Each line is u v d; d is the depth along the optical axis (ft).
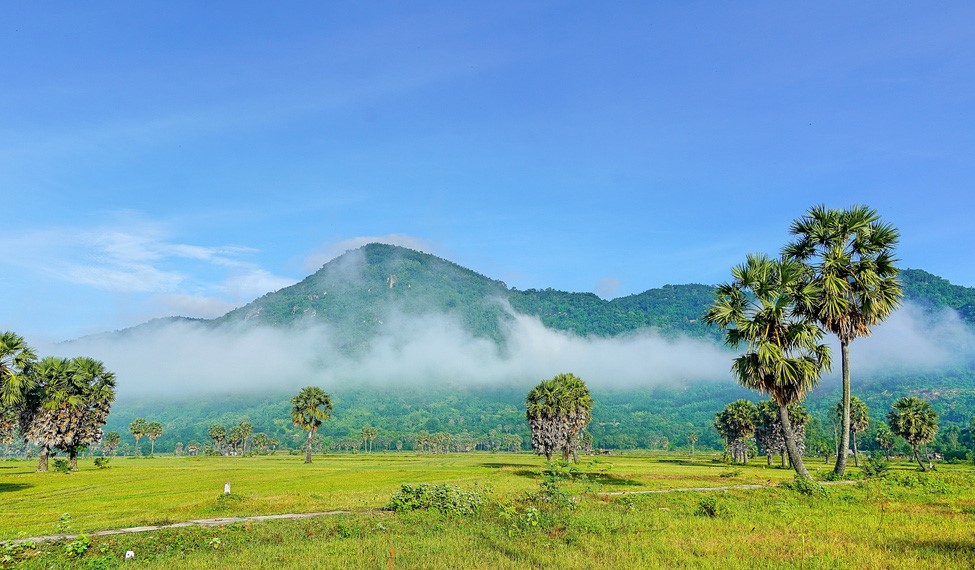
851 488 114.62
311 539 72.28
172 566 58.65
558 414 296.30
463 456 590.55
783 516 81.25
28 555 65.72
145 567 59.72
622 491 129.80
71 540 76.13
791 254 144.97
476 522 81.41
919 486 116.57
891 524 72.95
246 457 542.57
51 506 126.41
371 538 70.79
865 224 135.95
